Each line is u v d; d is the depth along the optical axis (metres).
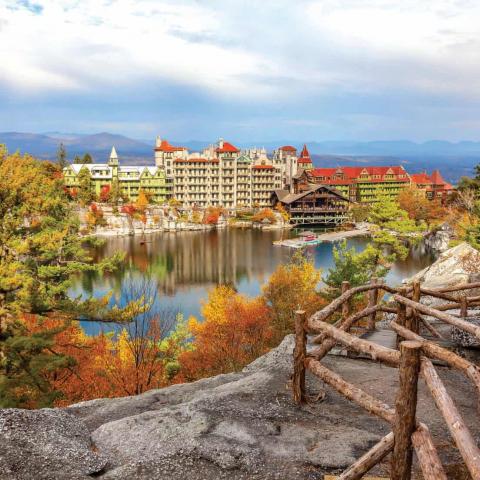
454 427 4.13
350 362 10.59
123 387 23.80
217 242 125.69
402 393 4.73
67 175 155.12
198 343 35.19
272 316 39.09
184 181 165.38
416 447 4.54
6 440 6.16
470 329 7.21
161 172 163.62
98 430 7.04
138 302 23.86
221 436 6.60
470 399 8.80
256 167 173.50
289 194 172.50
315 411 7.65
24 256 26.03
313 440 6.61
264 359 11.55
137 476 5.82
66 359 19.58
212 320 36.66
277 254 105.75
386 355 5.64
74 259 29.88
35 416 6.87
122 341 28.09
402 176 184.62
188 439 6.48
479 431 7.36
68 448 6.23
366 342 6.13
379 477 5.69
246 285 76.50
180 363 31.86
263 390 8.41
